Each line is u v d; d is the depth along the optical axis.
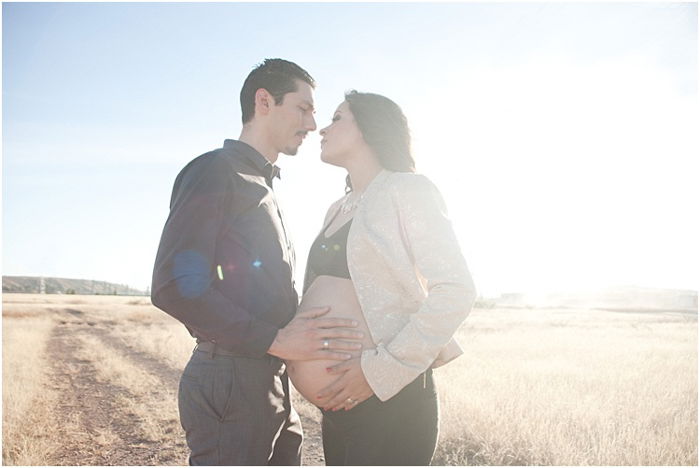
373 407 1.93
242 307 1.97
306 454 5.18
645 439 4.88
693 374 8.57
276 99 2.36
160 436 6.00
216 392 1.95
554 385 7.61
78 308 47.38
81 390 8.64
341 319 1.94
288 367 2.09
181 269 1.85
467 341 16.42
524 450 4.74
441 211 1.95
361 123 2.18
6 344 15.48
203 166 2.02
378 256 1.97
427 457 1.98
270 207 2.15
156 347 15.02
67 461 5.09
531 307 64.25
